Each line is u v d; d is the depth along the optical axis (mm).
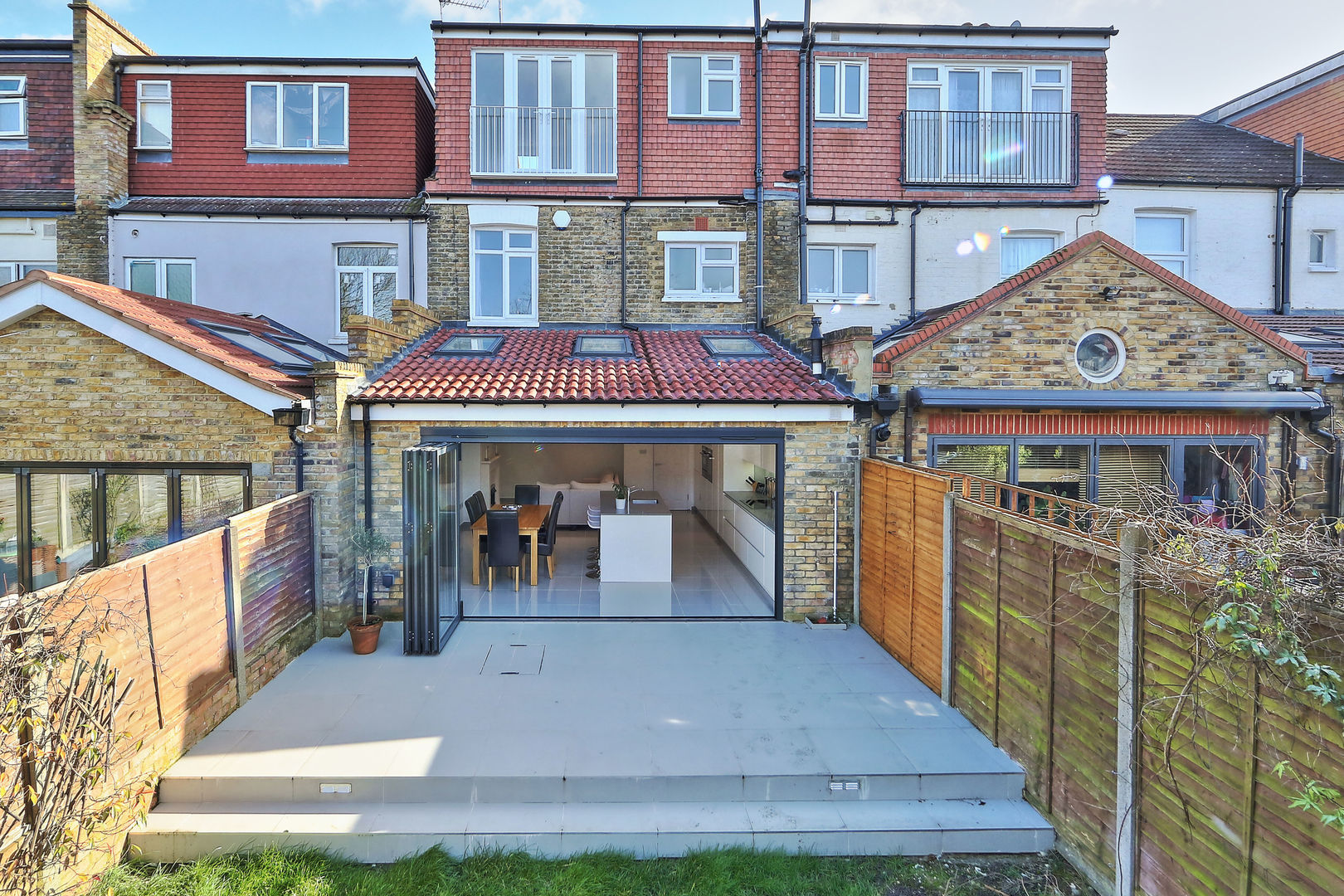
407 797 4691
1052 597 4539
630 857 4363
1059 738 4473
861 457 7898
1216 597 3111
